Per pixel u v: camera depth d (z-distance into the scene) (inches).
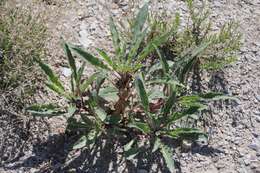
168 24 33.8
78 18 34.6
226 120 31.2
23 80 29.9
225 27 35.8
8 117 28.9
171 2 36.6
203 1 37.2
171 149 29.3
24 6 33.3
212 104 31.7
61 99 30.4
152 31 33.1
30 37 30.8
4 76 29.6
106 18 35.1
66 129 28.8
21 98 29.5
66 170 27.7
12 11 31.8
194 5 36.8
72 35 33.6
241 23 36.4
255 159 29.7
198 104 28.9
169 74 28.3
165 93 30.5
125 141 29.1
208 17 36.3
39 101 30.0
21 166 27.5
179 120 30.5
